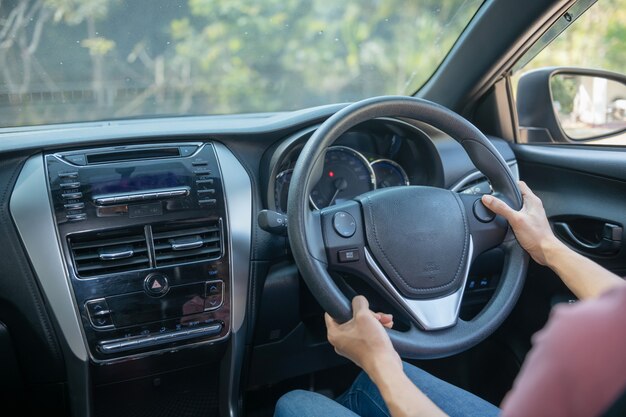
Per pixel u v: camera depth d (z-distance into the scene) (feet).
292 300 6.01
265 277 5.85
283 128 5.89
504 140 7.01
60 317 5.13
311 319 6.31
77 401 5.42
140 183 5.33
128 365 5.49
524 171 6.87
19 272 5.09
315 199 6.03
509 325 6.82
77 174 5.22
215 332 5.60
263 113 7.41
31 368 5.42
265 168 5.77
